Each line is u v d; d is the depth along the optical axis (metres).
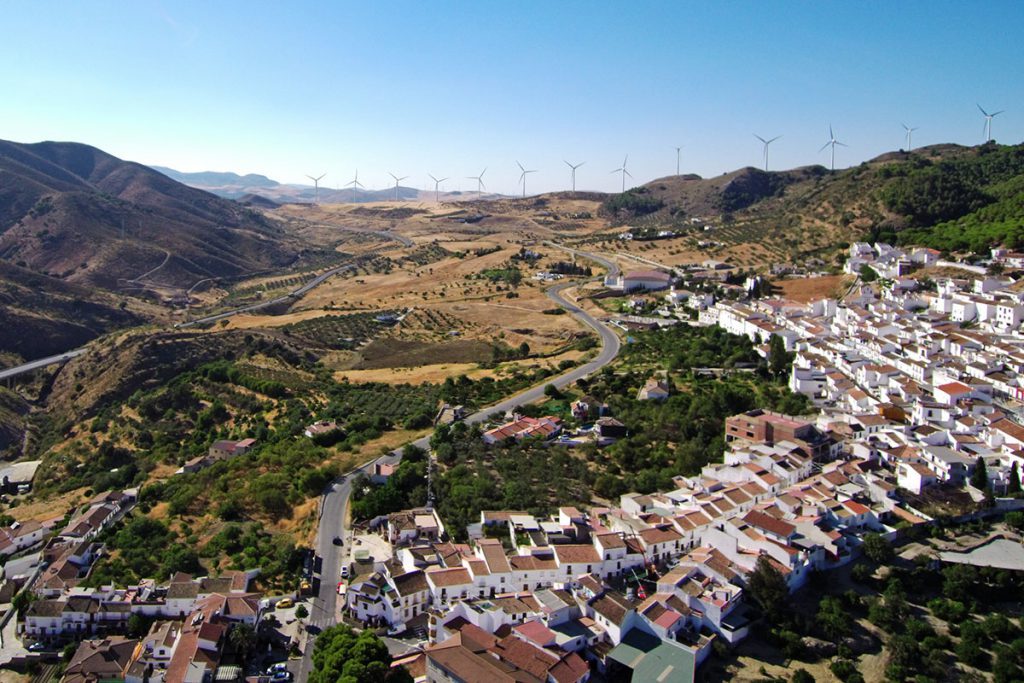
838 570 147.88
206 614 136.12
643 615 132.12
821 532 149.88
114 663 128.75
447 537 163.62
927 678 122.31
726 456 187.75
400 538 161.50
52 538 184.38
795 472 175.00
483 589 142.50
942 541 154.38
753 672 125.25
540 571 144.00
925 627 132.88
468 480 182.75
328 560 160.50
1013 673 121.25
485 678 113.75
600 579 145.50
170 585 148.00
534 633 126.50
